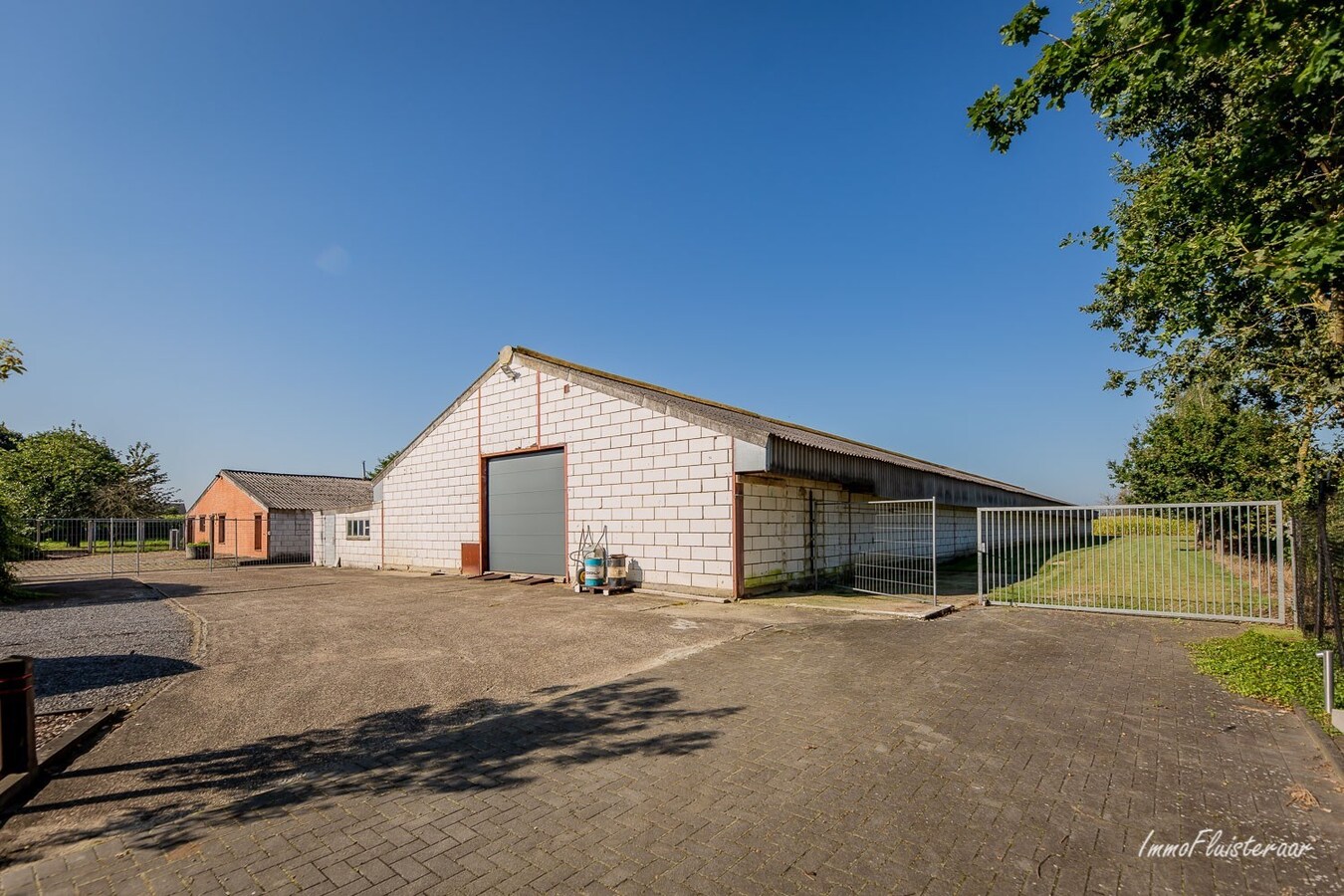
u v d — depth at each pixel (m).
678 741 4.62
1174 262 6.55
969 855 3.08
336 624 9.66
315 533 24.59
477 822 3.50
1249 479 16.28
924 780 3.91
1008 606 10.54
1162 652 7.14
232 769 4.31
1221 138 7.16
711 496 11.63
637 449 12.95
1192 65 6.94
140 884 2.99
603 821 3.48
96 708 5.58
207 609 11.49
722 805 3.63
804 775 4.01
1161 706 5.25
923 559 17.94
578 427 14.29
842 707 5.30
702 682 6.11
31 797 3.92
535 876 2.97
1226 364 9.91
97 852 3.29
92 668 6.95
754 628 8.66
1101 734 4.64
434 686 6.20
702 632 8.48
